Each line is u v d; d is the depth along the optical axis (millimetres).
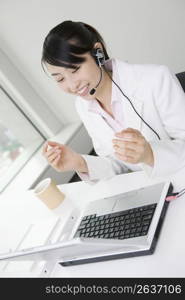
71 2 2279
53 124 2709
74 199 1326
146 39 2387
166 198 1002
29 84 2615
